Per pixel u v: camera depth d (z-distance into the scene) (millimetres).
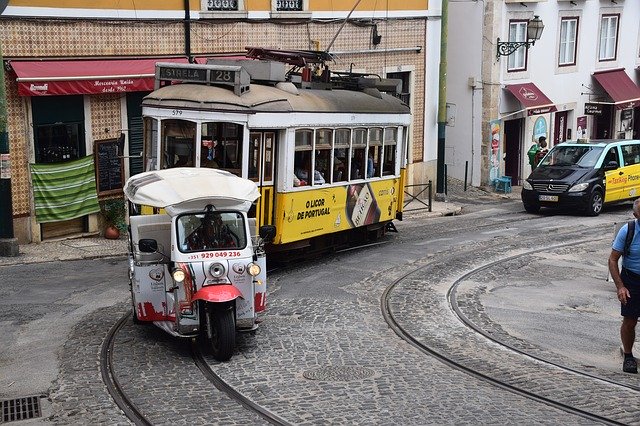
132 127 21422
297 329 12852
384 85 21484
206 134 15625
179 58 21984
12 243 18094
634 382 10508
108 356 11641
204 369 11031
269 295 14992
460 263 17906
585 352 12023
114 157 21031
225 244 11906
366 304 14375
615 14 38188
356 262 18016
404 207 26875
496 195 31312
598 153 27031
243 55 23562
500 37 31781
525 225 23797
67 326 13086
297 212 16938
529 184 26656
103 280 16094
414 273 16797
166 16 21641
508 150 33844
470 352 11727
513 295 15352
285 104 16297
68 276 16438
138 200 12055
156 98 16062
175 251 11695
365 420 9031
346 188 18672
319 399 9758
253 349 11859
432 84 29953
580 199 25859
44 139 19594
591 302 14969
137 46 21109
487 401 9648
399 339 12375
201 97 15641
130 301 14539
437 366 11055
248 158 15617
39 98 19297
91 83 19641
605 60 38062
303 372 10812
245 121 15438
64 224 20234
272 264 17844
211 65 15977
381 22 27484
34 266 17328
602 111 36656
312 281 16109
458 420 9023
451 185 32156
